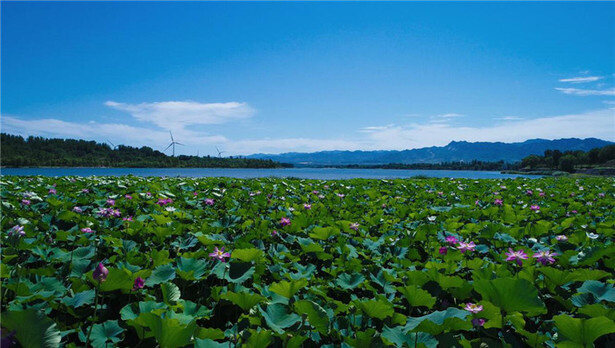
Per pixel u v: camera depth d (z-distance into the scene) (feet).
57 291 11.81
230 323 11.73
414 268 15.43
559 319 8.87
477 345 9.11
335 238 20.66
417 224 23.59
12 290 11.37
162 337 8.50
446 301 12.87
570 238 18.11
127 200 27.50
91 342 9.55
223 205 31.35
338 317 10.99
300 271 14.93
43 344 7.70
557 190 45.68
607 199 34.81
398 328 9.77
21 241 14.98
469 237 20.85
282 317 10.30
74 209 21.53
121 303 12.52
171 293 11.19
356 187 44.50
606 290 11.73
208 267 14.28
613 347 9.60
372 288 13.05
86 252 15.52
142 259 14.62
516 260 13.06
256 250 13.37
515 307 9.86
